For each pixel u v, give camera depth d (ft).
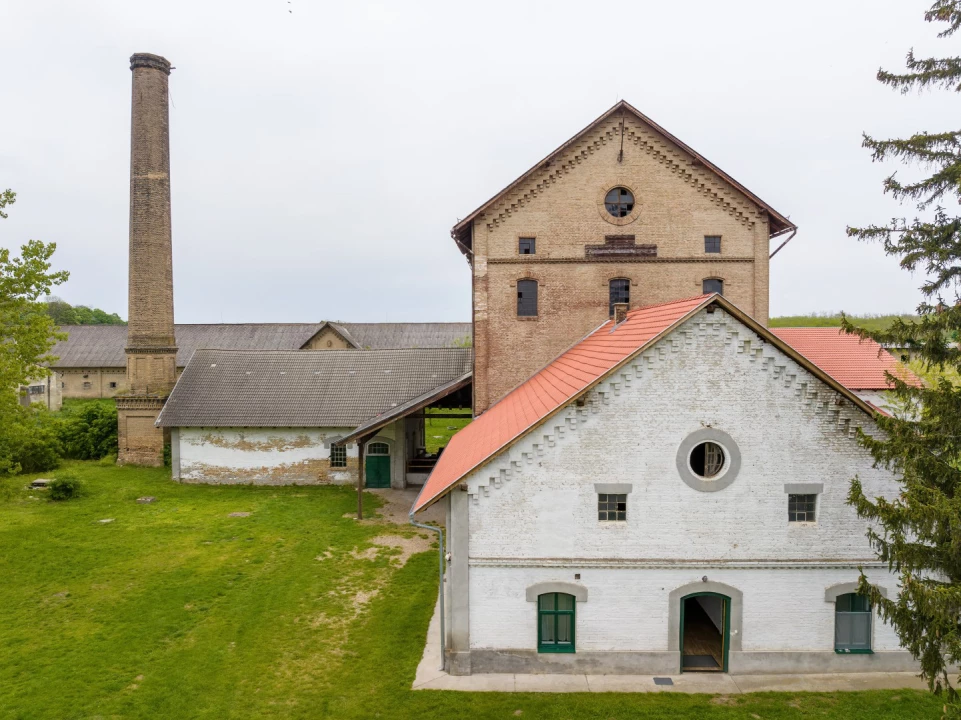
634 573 44.06
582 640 44.34
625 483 43.60
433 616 53.83
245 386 104.83
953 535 33.32
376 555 68.28
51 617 53.93
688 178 73.41
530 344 75.05
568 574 44.14
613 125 73.31
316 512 84.84
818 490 43.65
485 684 43.37
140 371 111.34
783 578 44.04
